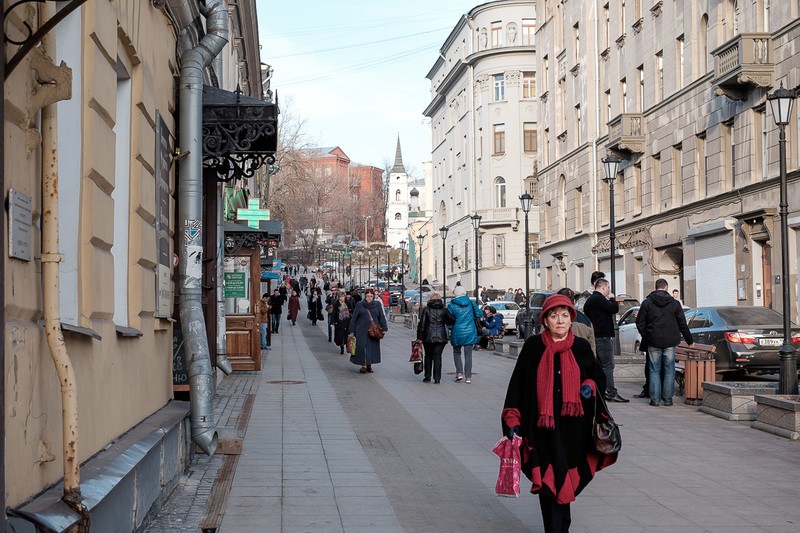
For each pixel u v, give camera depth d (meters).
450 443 11.28
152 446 6.88
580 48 45.94
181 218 10.23
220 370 18.67
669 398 15.05
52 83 4.62
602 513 7.66
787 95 14.27
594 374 6.25
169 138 10.02
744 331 17.45
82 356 5.67
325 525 7.21
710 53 30.27
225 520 7.30
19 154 4.40
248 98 11.75
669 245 36.25
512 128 72.62
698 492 8.48
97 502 4.83
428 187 115.88
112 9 6.71
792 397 12.23
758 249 29.50
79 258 5.80
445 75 86.19
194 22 10.54
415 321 46.47
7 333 4.11
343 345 28.98
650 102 38.06
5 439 3.97
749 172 29.66
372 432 12.17
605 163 26.89
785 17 27.34
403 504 7.97
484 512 7.69
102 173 6.34
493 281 73.31
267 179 48.69
